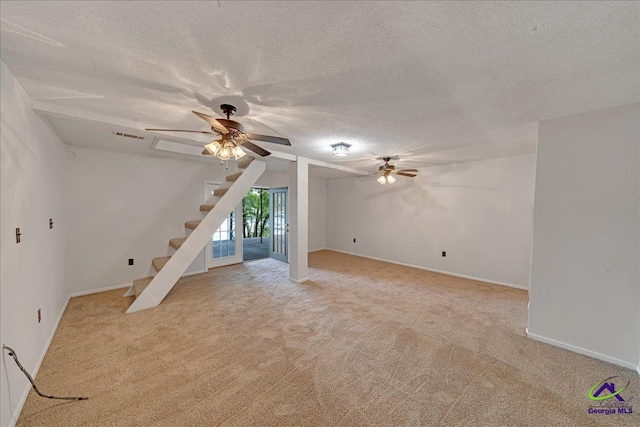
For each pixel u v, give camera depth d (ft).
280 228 20.30
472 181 15.40
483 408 5.66
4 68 5.12
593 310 7.54
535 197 8.44
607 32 4.05
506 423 5.29
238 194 13.32
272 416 5.42
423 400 5.87
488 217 14.82
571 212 7.84
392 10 3.64
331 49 4.54
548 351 7.84
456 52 4.62
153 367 6.97
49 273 8.36
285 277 15.49
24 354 6.04
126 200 13.39
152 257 14.25
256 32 4.11
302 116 7.72
